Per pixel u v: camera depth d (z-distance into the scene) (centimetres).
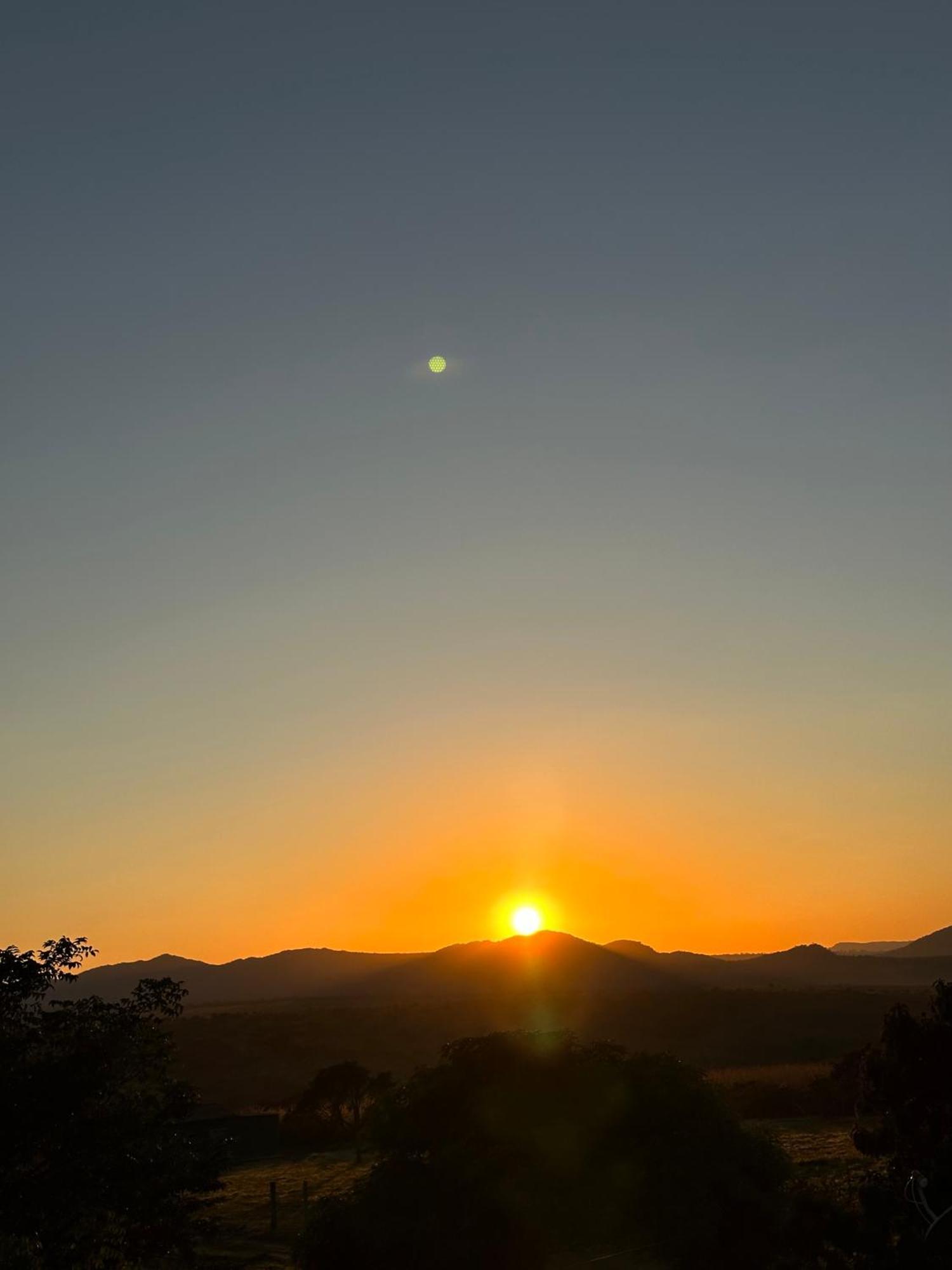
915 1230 1686
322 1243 2352
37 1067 2062
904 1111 2366
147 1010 2264
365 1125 2545
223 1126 6072
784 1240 1938
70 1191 1975
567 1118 2394
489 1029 14125
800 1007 14625
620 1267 2247
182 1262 2298
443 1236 2277
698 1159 2348
